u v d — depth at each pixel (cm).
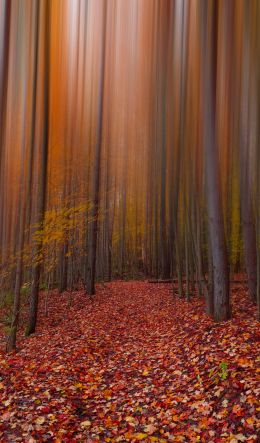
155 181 2345
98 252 2461
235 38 1327
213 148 884
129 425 530
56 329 1180
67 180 1414
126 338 999
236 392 526
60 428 516
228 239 1440
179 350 778
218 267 866
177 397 580
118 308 1406
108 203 2195
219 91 1311
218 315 873
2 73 1339
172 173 1848
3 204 1547
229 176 1372
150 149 2612
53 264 1430
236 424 466
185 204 1354
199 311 1080
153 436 490
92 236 1678
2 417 541
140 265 2895
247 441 429
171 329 976
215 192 868
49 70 1361
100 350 904
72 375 738
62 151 1433
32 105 1275
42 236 1123
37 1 1393
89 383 703
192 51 1560
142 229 2619
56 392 646
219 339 737
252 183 1042
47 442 480
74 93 2214
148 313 1267
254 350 626
